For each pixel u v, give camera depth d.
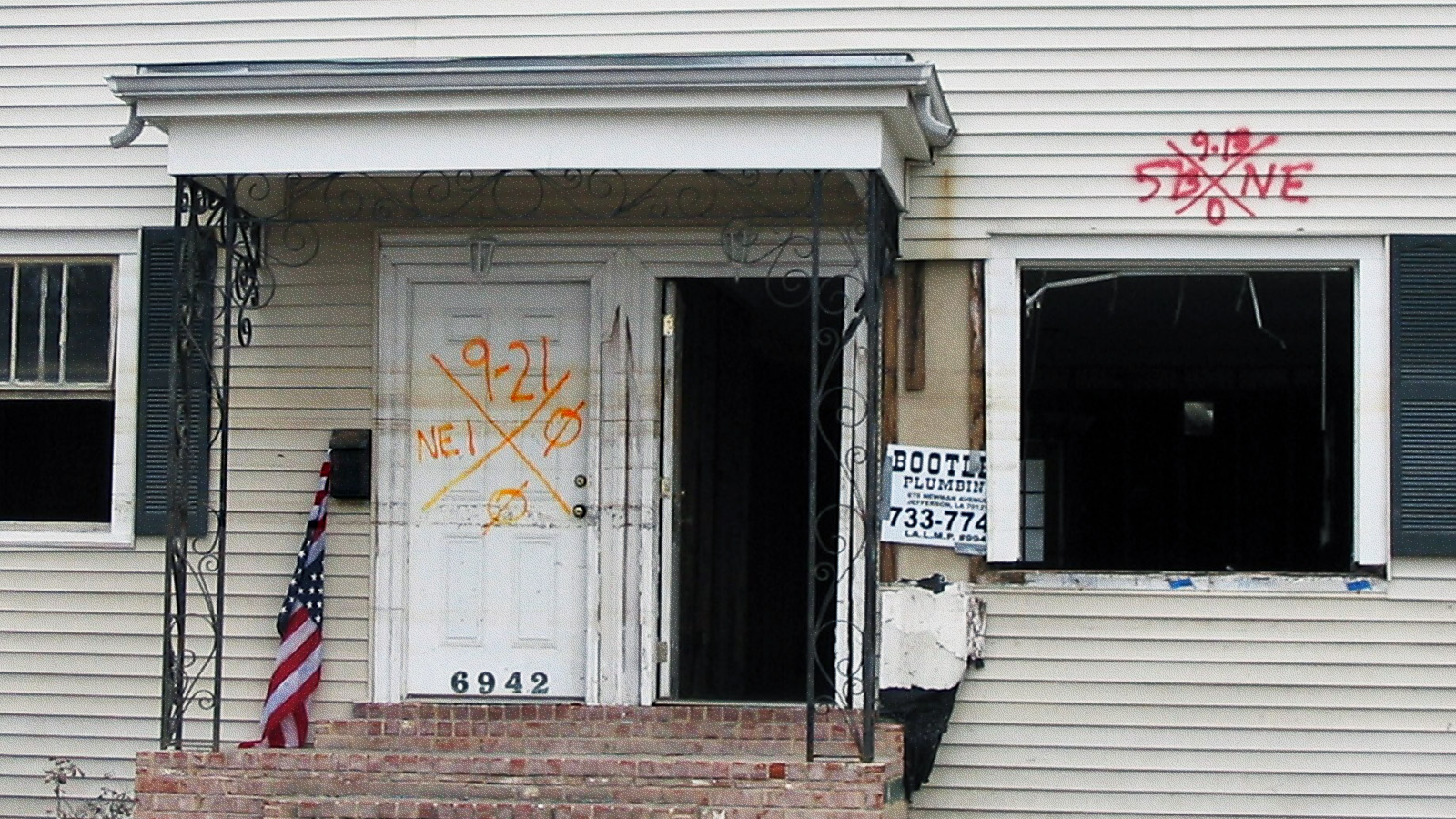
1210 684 8.26
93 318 9.17
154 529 8.97
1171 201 8.41
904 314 8.54
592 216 8.62
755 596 12.92
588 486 8.62
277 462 8.87
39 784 8.96
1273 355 13.85
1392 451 8.22
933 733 8.20
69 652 9.00
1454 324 8.23
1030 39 8.52
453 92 7.45
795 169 7.38
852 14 8.61
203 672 8.57
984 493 8.42
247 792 7.70
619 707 8.41
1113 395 14.28
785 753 8.14
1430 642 8.17
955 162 8.52
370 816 7.49
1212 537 14.02
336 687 8.71
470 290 8.78
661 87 7.31
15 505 10.55
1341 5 8.36
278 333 8.90
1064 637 8.34
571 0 8.80
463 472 8.74
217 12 9.04
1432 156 8.29
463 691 8.66
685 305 9.45
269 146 7.65
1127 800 8.26
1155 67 8.45
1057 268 8.65
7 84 9.20
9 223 9.12
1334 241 8.34
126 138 7.77
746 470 12.38
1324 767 8.18
